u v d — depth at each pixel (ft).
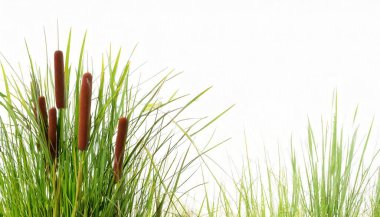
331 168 8.31
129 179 6.55
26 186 6.54
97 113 6.45
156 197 6.81
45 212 6.49
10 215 6.61
